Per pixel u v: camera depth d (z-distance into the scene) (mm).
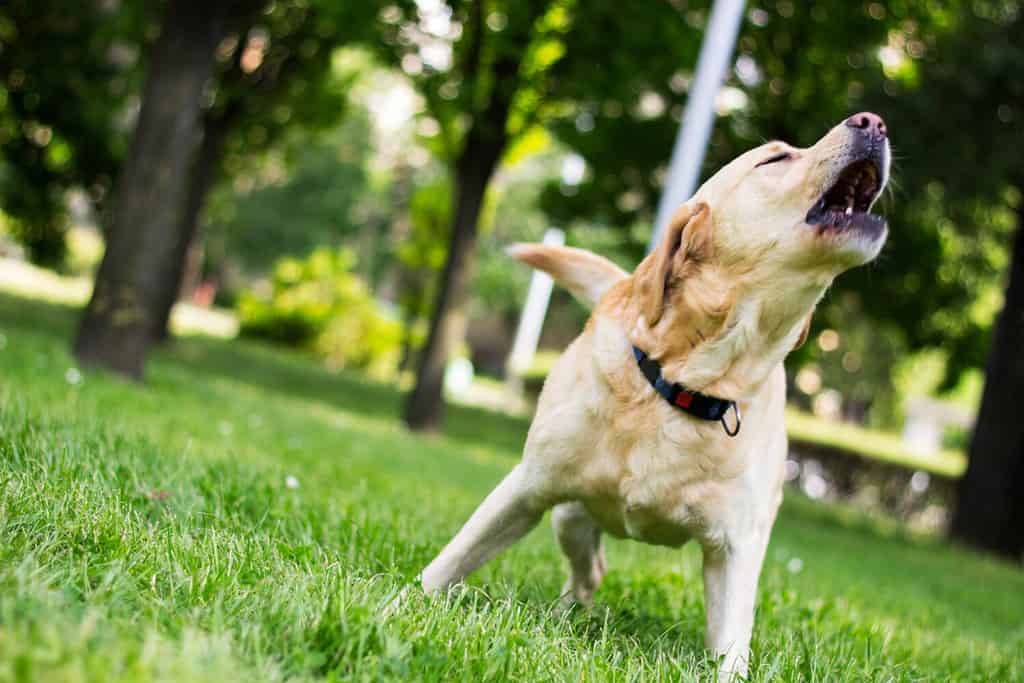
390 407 16828
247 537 3135
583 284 3512
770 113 13727
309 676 1996
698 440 2836
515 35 12328
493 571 3768
